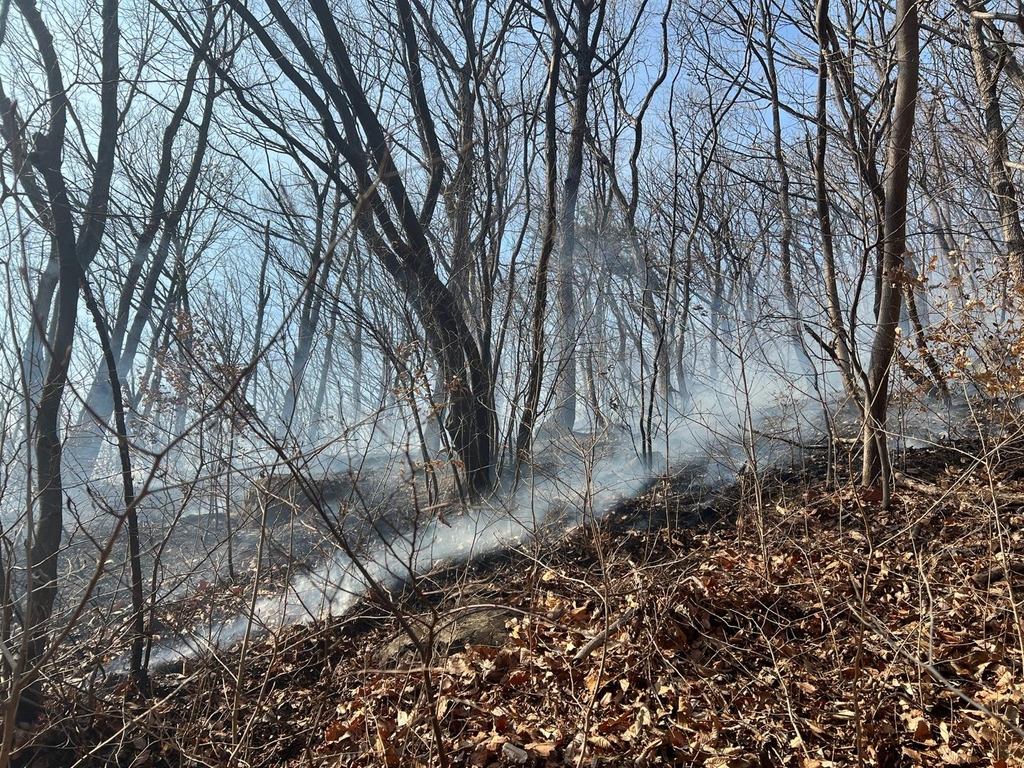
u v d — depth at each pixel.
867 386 6.12
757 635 4.81
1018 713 3.62
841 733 3.84
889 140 6.56
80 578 6.16
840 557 5.40
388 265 8.14
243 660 4.59
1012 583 4.66
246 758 4.46
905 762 3.64
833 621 4.75
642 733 4.08
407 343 7.58
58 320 5.12
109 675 5.48
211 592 5.64
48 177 5.32
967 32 8.96
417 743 4.33
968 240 7.74
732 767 3.76
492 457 8.38
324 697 5.09
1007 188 8.21
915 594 4.83
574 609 5.43
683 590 5.15
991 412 5.90
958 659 4.13
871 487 6.57
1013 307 5.84
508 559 6.88
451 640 5.10
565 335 9.19
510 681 4.75
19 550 5.43
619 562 5.75
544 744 4.15
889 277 6.08
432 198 9.09
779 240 9.36
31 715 4.69
